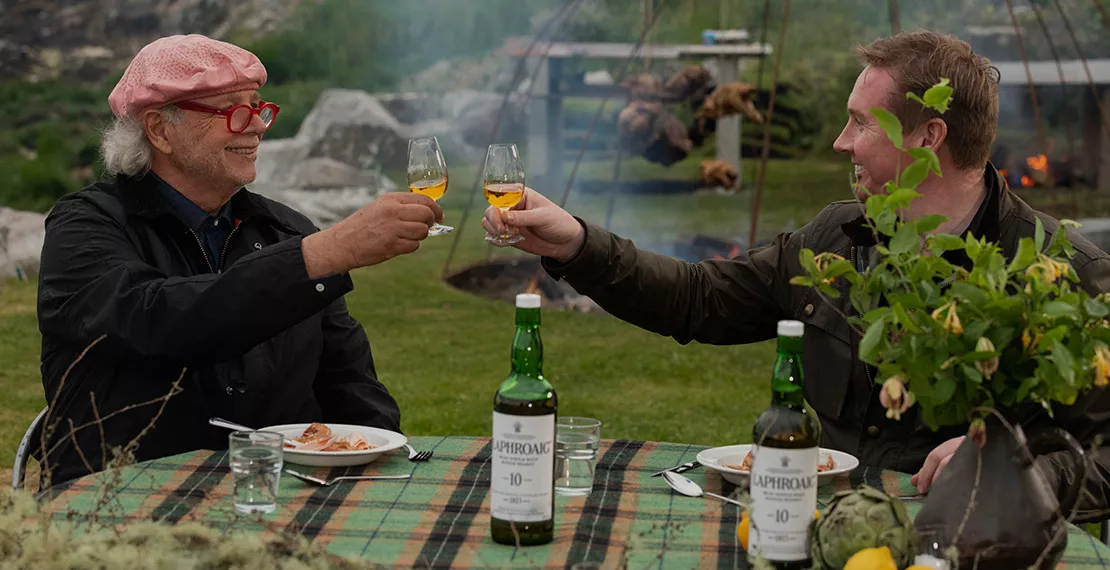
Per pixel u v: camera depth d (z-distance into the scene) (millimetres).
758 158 15484
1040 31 13586
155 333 2531
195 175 2883
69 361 2723
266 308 2498
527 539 1859
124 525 1709
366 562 1651
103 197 2836
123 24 16828
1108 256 2543
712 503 2111
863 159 2611
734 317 2908
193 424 2746
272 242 3057
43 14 16688
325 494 2125
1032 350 1670
